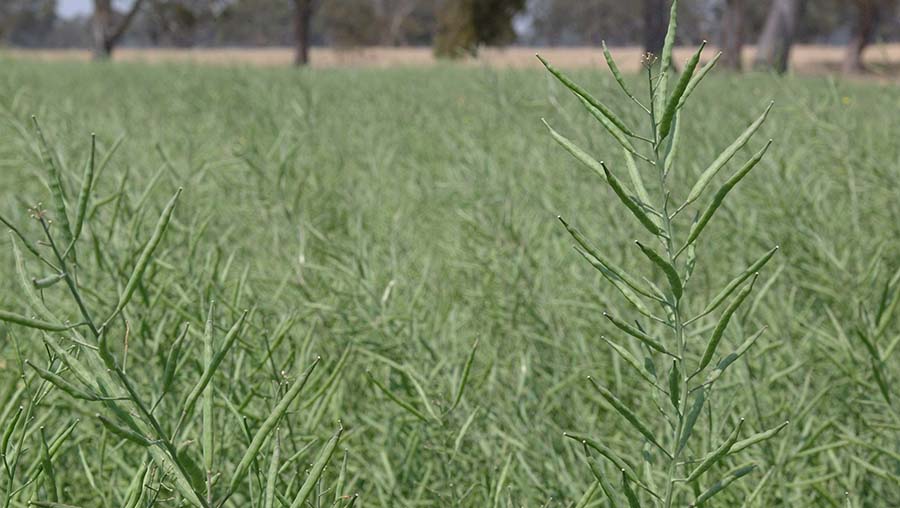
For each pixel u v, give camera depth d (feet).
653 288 3.23
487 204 11.27
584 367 7.41
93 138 3.05
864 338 5.76
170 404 5.91
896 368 6.89
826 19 185.57
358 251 8.93
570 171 12.49
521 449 6.22
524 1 124.67
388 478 5.93
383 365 7.22
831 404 7.20
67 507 2.98
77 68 50.65
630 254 9.47
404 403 5.58
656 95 3.15
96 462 5.97
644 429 3.34
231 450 5.80
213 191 12.39
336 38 193.26
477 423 6.54
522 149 15.15
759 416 5.82
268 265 9.39
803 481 5.56
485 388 7.24
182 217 9.50
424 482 5.84
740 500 5.51
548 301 8.51
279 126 17.54
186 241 8.25
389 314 7.36
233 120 20.26
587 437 3.39
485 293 9.04
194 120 22.50
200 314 6.57
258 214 10.98
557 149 13.92
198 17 132.98
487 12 123.85
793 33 65.41
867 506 6.05
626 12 242.17
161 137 17.38
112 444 6.12
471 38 124.26
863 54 96.37
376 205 13.11
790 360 7.33
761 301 8.18
